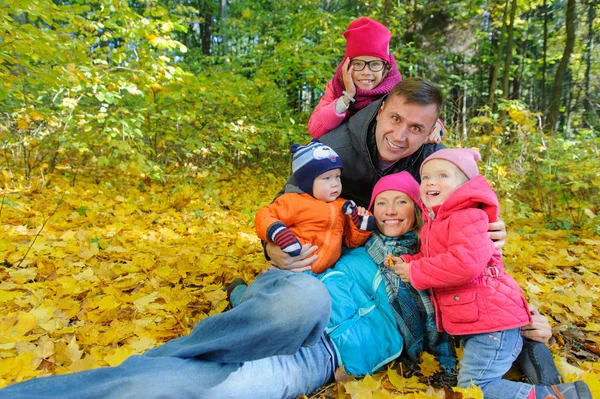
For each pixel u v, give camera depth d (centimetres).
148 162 530
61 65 424
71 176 620
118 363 178
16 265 285
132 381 135
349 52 252
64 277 264
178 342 162
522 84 1789
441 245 181
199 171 663
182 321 224
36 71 386
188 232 425
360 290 192
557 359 193
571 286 309
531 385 160
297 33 809
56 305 233
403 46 873
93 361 180
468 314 172
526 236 454
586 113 1180
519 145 594
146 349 195
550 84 1691
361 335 183
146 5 576
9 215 403
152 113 603
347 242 223
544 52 1524
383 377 184
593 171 514
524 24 1415
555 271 339
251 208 575
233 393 150
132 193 572
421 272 176
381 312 191
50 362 181
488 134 619
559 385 155
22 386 130
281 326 153
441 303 182
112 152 603
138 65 540
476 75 1540
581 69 1527
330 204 222
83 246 328
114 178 621
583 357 209
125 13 500
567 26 1174
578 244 441
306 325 157
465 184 181
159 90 553
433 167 188
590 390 161
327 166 220
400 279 192
